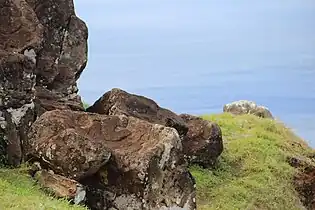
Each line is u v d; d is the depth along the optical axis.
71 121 10.80
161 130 10.95
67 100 12.98
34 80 11.20
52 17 12.84
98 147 10.14
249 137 17.70
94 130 10.94
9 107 10.83
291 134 19.38
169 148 10.72
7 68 10.73
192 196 11.03
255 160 16.25
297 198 15.63
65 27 13.13
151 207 10.49
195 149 14.82
